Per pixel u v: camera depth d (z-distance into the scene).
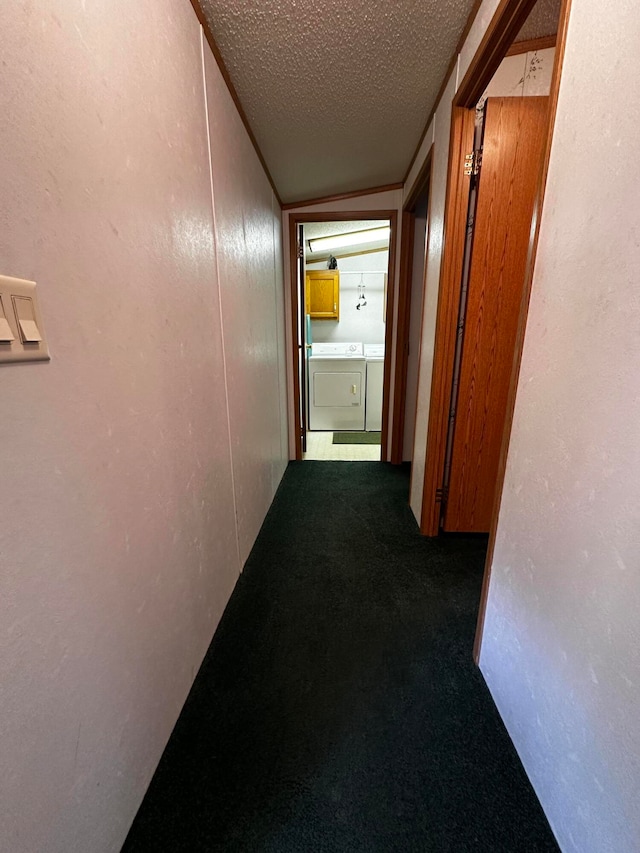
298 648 1.27
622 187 0.56
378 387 4.21
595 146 0.62
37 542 0.53
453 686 1.13
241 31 1.22
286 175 2.32
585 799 0.67
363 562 1.76
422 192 2.23
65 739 0.59
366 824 0.80
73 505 0.60
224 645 1.28
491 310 1.66
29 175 0.51
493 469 1.87
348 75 1.45
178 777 0.89
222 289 1.37
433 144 1.74
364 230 3.49
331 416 4.29
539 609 0.82
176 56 0.98
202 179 1.17
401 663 1.21
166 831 0.79
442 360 1.75
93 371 0.65
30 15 0.51
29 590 0.52
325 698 1.09
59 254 0.57
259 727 1.00
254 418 1.90
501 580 1.01
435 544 1.91
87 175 0.63
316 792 0.86
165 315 0.93
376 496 2.50
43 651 0.54
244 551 1.72
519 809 0.82
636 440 0.54
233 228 1.50
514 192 1.53
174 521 0.99
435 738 0.98
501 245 1.59
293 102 1.60
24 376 0.50
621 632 0.58
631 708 0.56
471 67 1.19
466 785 0.87
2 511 0.47
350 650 1.26
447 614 1.43
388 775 0.89
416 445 2.21
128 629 0.77
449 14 1.20
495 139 1.47
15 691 0.49
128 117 0.75
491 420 1.80
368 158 2.18
